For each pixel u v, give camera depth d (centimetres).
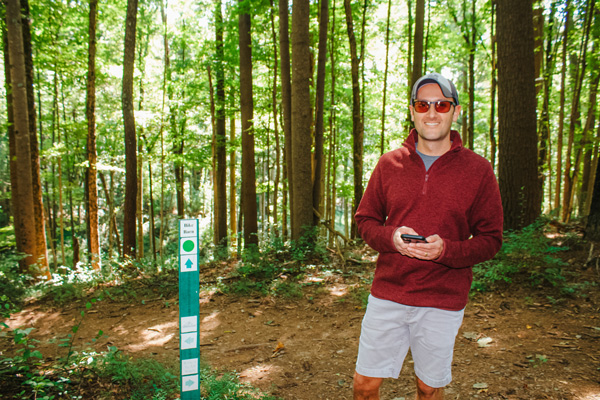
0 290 742
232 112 1467
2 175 2419
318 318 541
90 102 1143
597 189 621
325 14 985
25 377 319
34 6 1203
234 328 522
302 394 342
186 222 253
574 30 1101
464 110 1794
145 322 564
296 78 880
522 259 596
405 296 194
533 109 698
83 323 573
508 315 480
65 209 2500
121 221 2747
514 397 307
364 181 2100
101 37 1641
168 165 2267
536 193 702
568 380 324
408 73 1352
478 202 191
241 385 351
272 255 884
